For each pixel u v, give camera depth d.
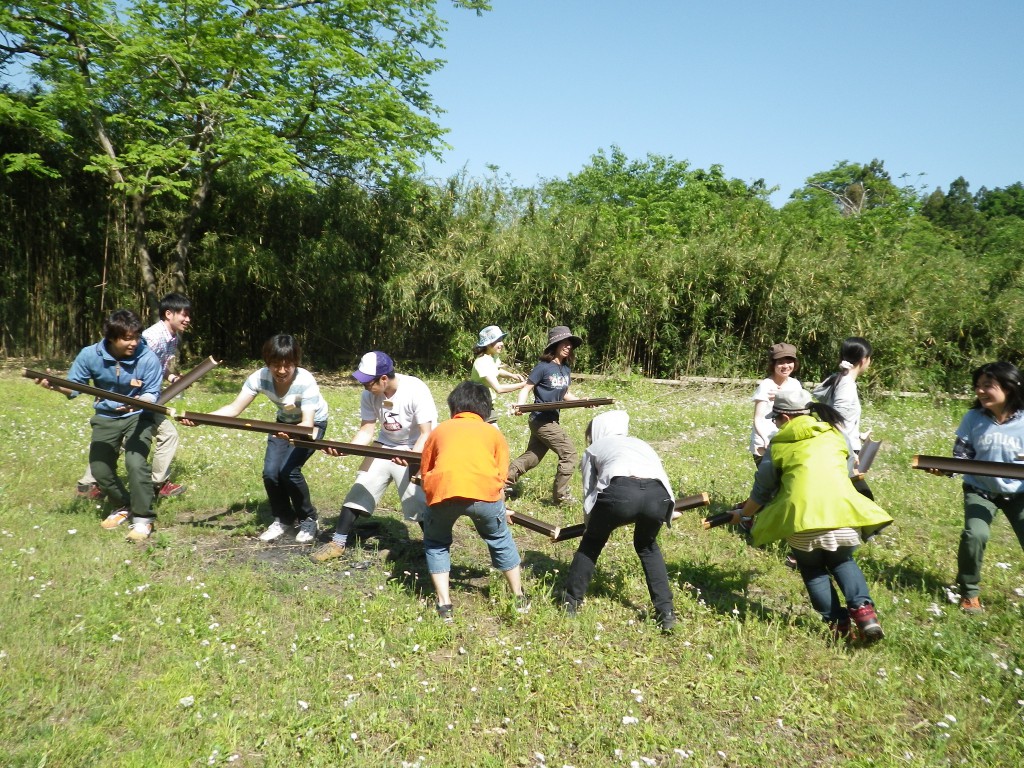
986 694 3.72
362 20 16.38
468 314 16.97
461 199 18.05
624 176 33.19
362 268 17.66
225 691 3.51
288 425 4.95
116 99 15.21
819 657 4.04
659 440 10.40
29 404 10.98
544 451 7.18
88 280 16.39
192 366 16.70
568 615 4.43
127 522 5.84
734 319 16.66
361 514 5.70
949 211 51.00
